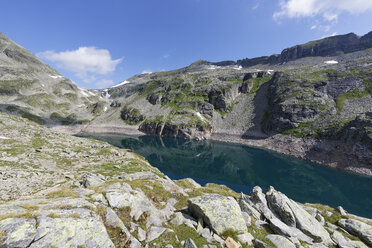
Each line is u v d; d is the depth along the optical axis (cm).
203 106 18312
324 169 6912
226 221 1277
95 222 908
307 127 10444
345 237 1530
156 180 2269
